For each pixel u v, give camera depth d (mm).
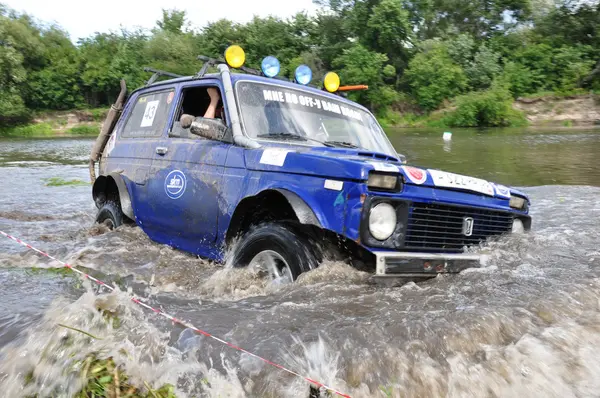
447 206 3412
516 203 4031
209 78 4586
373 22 47250
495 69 43531
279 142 4133
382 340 2443
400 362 2281
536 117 37469
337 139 4527
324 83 5293
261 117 4250
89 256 4340
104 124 6449
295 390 2088
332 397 2059
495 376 2273
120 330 2568
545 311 2869
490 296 3037
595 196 7949
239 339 2490
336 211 3148
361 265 3215
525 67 42875
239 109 4203
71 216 6895
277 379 2154
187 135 4625
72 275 3695
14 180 11133
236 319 2732
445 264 3332
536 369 2334
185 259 4270
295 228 3383
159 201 4621
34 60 51406
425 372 2240
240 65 4641
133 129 5547
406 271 3162
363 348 2363
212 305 3031
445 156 16250
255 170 3734
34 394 2092
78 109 51781
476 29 54844
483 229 3748
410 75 44219
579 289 3205
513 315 2744
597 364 2424
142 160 5016
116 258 4273
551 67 42125
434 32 55031
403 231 3199
